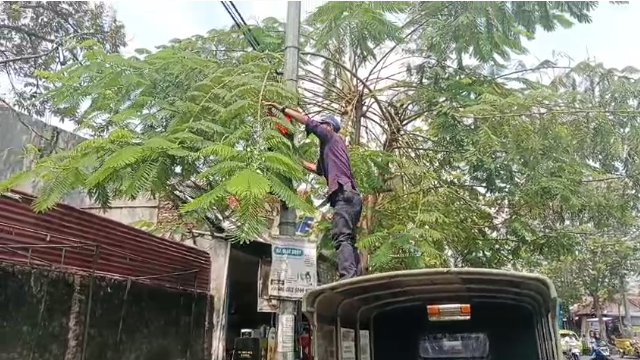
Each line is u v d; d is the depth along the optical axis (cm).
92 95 524
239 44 799
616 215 826
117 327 893
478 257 905
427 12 743
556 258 904
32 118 1017
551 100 719
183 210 377
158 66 541
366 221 807
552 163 748
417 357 620
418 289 534
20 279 707
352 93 850
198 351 1154
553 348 453
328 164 534
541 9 717
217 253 1248
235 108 452
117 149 414
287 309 555
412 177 848
